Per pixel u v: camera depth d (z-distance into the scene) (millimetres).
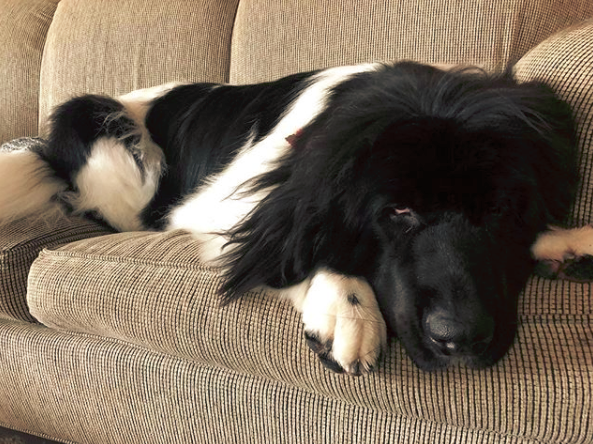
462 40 2109
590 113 1141
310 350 1127
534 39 2068
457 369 1031
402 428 1248
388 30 2219
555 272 1129
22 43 3080
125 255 1450
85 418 1697
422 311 1028
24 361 1713
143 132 2162
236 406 1417
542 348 1000
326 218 1171
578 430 961
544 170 1108
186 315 1252
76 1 2949
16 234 1768
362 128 1144
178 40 2646
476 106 1084
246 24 2496
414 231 1114
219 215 1580
